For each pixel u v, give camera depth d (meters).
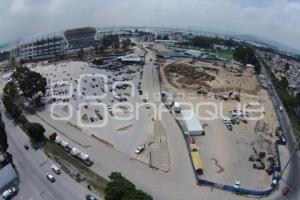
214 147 149.12
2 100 187.25
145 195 99.50
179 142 148.62
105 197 100.69
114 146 142.38
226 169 132.88
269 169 133.62
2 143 122.19
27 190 112.19
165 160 134.12
